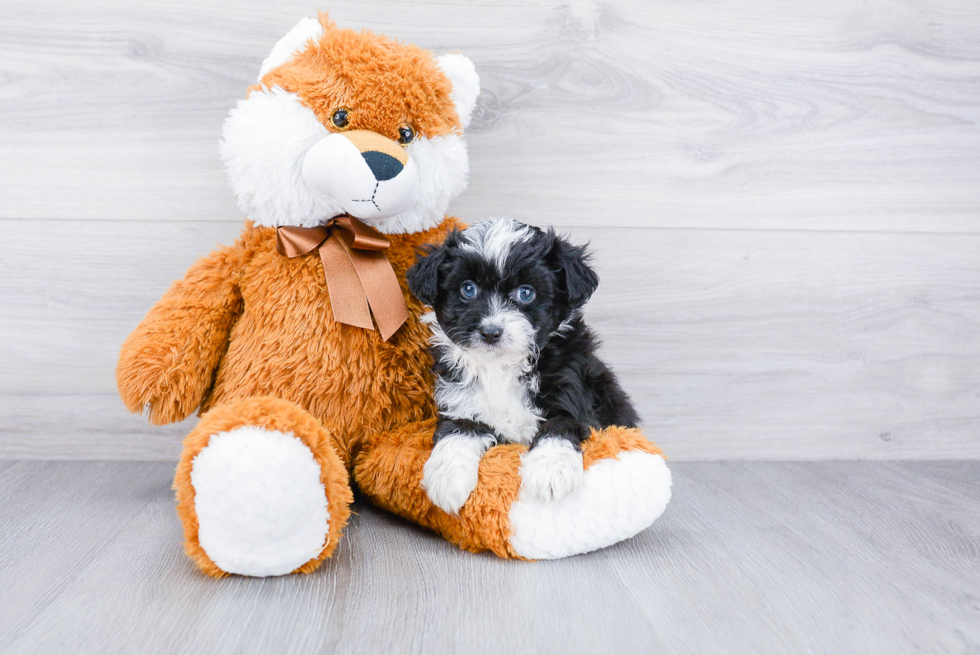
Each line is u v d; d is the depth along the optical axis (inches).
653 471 57.1
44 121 75.9
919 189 83.6
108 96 76.1
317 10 73.2
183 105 77.0
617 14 78.6
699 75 80.2
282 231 63.1
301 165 60.6
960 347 85.9
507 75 78.7
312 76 60.7
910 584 54.0
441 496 55.6
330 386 63.2
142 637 44.4
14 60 74.9
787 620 48.2
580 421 58.6
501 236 60.6
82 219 77.6
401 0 76.8
